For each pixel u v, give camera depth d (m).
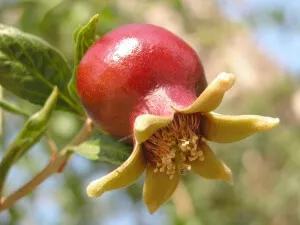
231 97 0.56
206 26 0.51
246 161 0.55
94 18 0.19
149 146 0.18
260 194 0.56
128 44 0.18
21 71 0.20
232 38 0.55
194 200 0.52
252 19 0.55
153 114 0.17
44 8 0.37
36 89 0.21
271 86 0.59
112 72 0.18
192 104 0.17
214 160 0.19
